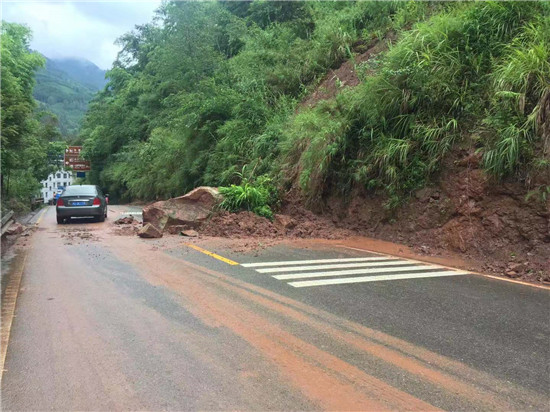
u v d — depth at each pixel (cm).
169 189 2217
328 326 426
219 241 986
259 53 1869
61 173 11144
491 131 813
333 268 700
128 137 3816
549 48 809
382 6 1584
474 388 304
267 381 313
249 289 563
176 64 2328
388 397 291
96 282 601
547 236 704
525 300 518
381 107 1013
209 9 2492
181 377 319
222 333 406
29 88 2577
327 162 1116
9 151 1842
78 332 407
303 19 1989
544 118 758
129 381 312
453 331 413
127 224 1403
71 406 279
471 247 798
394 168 958
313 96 1551
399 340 390
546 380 316
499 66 863
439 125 922
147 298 520
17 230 1143
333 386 306
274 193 1251
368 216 1036
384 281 612
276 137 1448
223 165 1609
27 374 322
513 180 766
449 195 866
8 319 443
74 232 1185
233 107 1691
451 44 983
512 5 924
